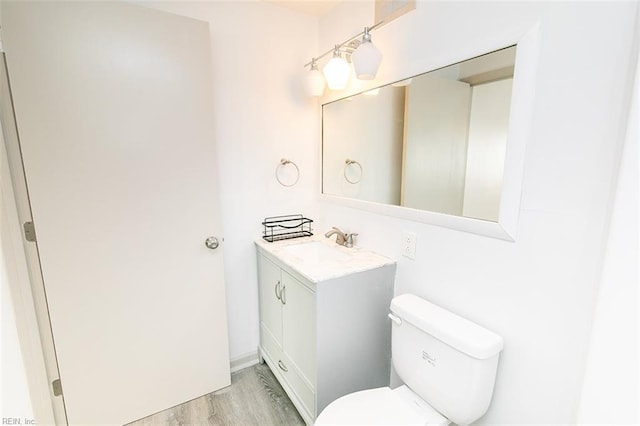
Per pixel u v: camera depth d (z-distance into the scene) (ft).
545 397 3.17
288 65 6.17
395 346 4.22
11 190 3.82
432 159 4.14
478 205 3.59
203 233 5.19
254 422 5.09
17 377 4.18
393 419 3.53
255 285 6.48
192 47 4.67
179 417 5.18
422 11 4.06
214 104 5.49
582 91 2.65
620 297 2.42
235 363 6.45
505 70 3.20
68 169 4.05
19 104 3.69
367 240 5.52
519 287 3.27
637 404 2.41
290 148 6.49
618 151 2.47
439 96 3.96
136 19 4.22
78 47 3.91
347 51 5.34
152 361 5.07
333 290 4.35
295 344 5.03
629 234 2.35
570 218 2.81
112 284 4.57
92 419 4.70
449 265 4.04
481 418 3.86
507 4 3.12
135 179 4.51
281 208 6.57
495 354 3.31
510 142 3.19
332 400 4.66
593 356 2.62
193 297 5.27
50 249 4.09
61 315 4.28
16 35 3.58
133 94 4.33
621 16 2.38
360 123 5.42
